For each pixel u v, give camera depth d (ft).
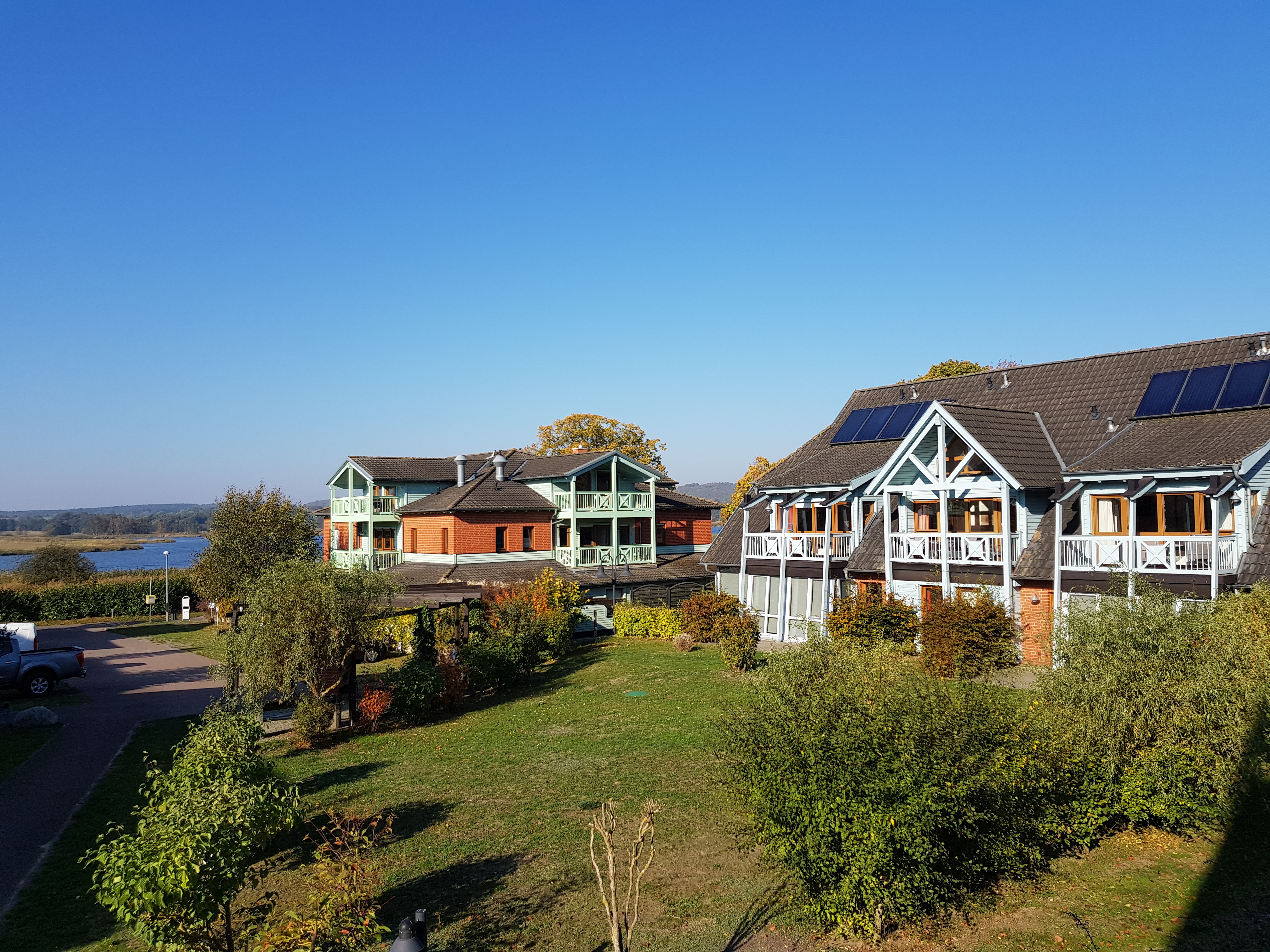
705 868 37.73
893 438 101.65
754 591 108.58
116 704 86.28
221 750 42.27
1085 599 74.43
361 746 64.54
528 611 96.43
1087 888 33.42
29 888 38.40
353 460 163.53
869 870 29.43
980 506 88.07
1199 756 35.65
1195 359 87.97
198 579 150.20
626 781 50.57
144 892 26.53
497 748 60.90
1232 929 29.43
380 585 71.10
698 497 181.57
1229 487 66.03
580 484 155.84
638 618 120.16
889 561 89.56
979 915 32.01
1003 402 100.42
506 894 36.17
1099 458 75.87
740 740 34.94
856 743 31.40
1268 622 50.49
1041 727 36.06
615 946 28.02
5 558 520.01
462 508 141.08
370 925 29.25
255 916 33.76
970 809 30.94
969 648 70.44
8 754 63.77
